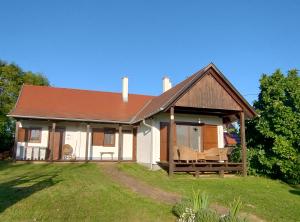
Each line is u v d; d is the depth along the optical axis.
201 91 19.44
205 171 18.95
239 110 20.11
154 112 20.09
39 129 26.81
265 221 9.92
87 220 8.97
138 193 13.10
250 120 21.28
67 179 15.69
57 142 27.19
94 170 19.91
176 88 23.05
